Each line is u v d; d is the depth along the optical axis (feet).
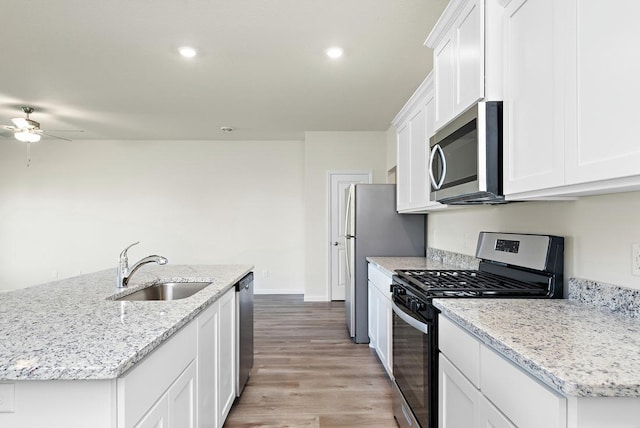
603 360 2.96
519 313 4.50
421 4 7.74
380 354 10.14
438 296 5.42
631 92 3.03
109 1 7.57
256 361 10.94
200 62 10.54
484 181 5.04
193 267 10.26
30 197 20.75
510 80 4.85
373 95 13.43
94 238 20.83
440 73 6.91
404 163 10.96
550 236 5.56
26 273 20.76
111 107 14.73
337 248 19.13
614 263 4.57
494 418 3.59
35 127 15.42
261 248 21.08
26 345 3.52
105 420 3.10
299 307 17.69
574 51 3.65
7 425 3.09
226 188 21.08
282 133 19.36
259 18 8.25
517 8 4.67
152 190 20.94
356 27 8.66
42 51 9.80
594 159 3.42
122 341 3.63
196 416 5.20
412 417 6.20
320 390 9.08
